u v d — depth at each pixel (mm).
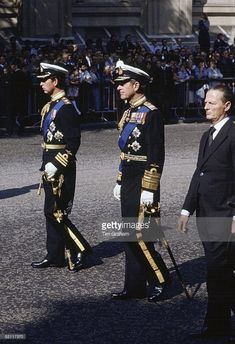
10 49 42062
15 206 18719
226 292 10812
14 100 32000
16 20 50594
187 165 24422
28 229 16516
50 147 14039
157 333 11078
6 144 28953
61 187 13859
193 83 37594
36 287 13039
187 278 13492
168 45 50938
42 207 18625
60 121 13945
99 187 20906
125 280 12570
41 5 49656
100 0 52656
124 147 12500
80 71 34906
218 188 10812
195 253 14938
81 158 25641
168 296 12641
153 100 35438
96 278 13539
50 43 44969
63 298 12531
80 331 11164
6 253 14828
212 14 55688
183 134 32062
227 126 10883
